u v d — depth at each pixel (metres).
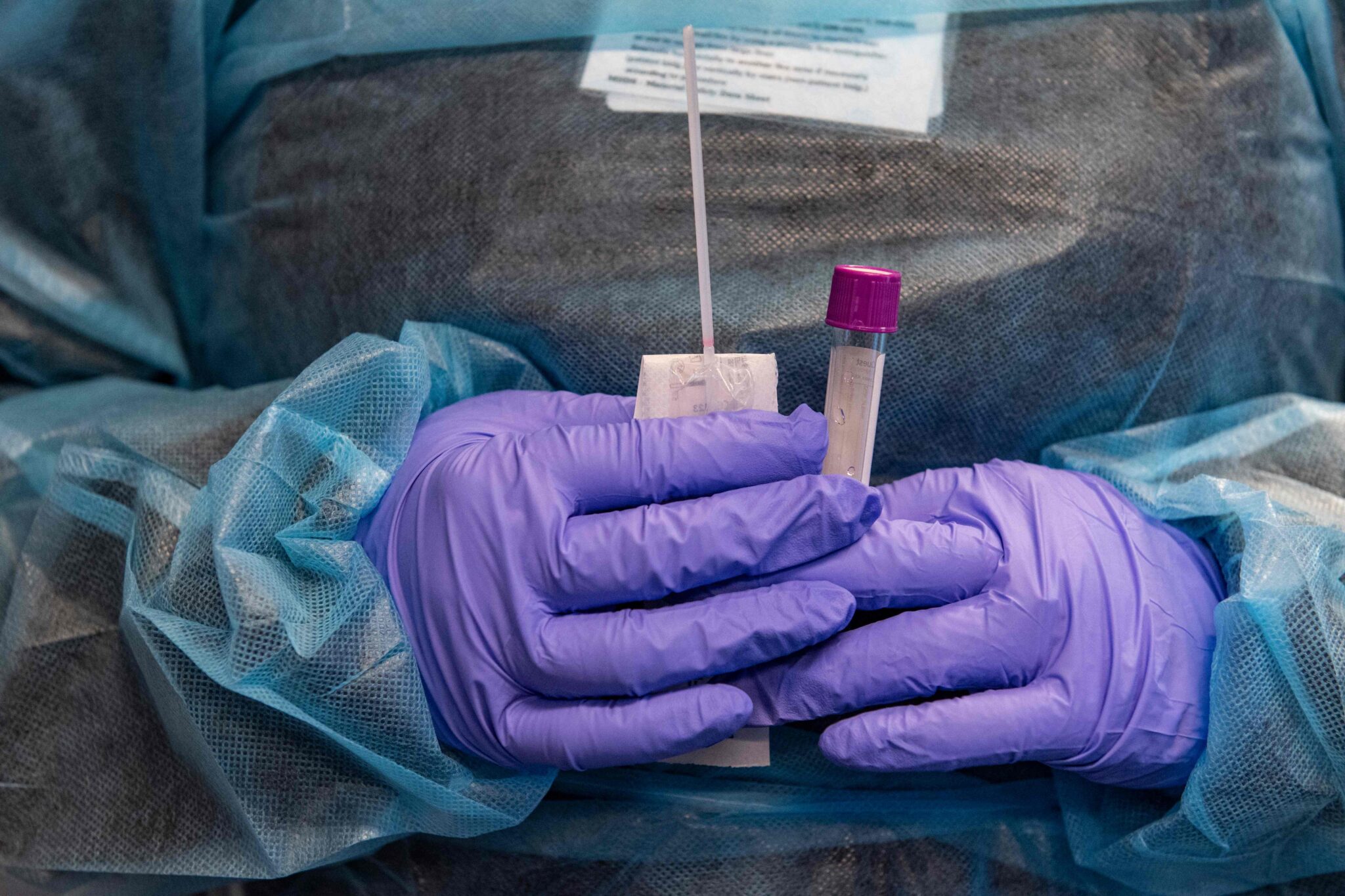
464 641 0.71
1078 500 0.79
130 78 0.97
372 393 0.75
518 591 0.70
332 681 0.67
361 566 0.69
